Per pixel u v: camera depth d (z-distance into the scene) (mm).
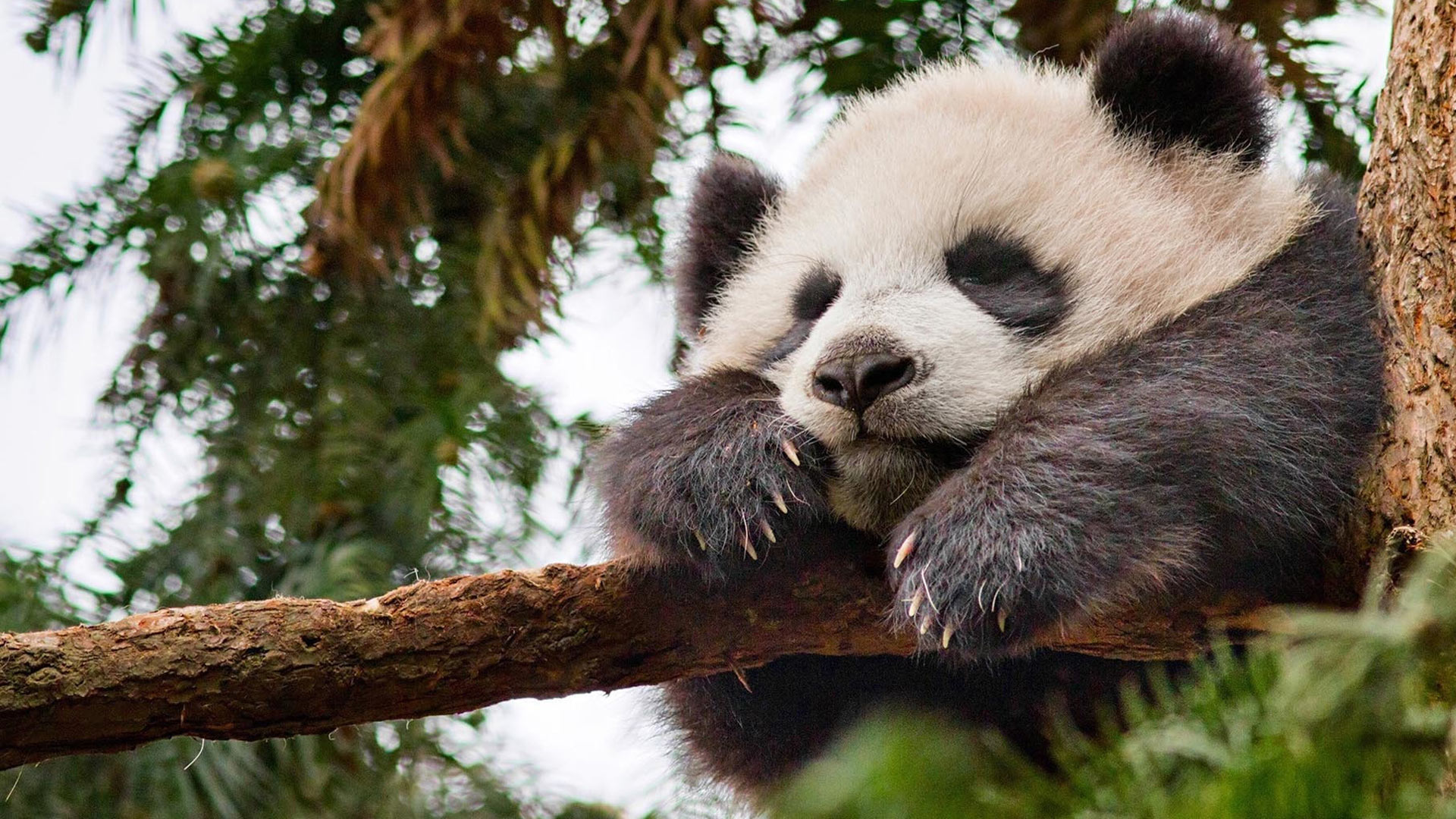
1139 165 8539
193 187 10961
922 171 8547
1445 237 5645
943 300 7820
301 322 11258
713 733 8555
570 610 6359
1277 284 7500
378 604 6199
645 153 10656
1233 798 3918
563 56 10703
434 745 10508
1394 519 5902
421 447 10531
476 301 11078
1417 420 5734
